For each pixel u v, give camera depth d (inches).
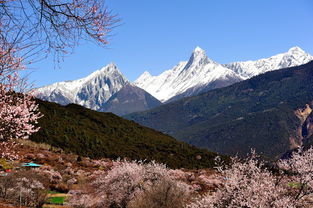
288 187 386.6
